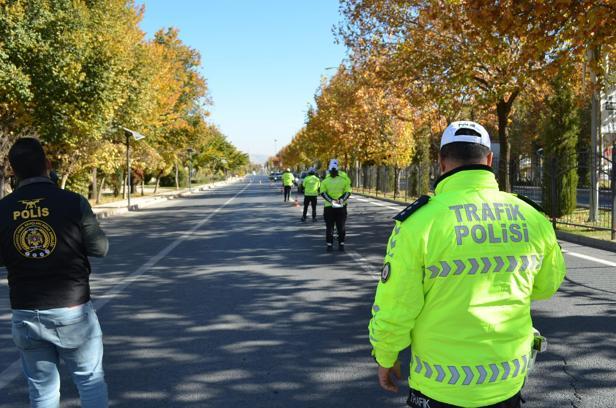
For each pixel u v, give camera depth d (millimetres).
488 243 2104
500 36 10703
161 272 9734
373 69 20641
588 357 5152
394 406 4203
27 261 3025
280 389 4547
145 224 19344
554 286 2309
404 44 18938
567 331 5941
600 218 16547
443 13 15242
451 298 2078
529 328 2197
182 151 50750
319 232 15586
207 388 4582
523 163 20453
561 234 13805
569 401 4227
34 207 3057
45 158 3209
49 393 3191
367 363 5109
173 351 5492
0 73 17266
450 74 18312
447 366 2076
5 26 17688
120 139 31156
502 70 17594
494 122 30016
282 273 9438
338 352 5406
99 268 10211
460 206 2129
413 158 38656
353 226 17031
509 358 2102
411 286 2074
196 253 11984
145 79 27250
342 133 40781
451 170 2240
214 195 44344
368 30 19672
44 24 18906
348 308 7059
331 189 11781
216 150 83125
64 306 3068
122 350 5539
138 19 28672
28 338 3076
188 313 6906
